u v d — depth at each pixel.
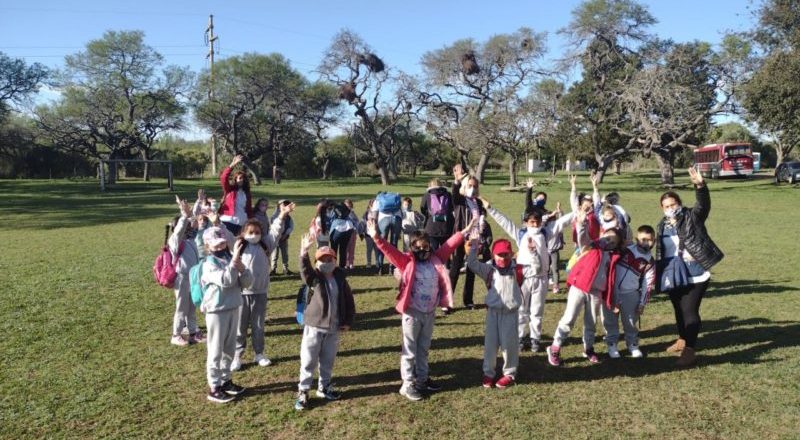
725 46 33.12
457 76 42.47
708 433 4.02
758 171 51.62
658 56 34.47
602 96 36.12
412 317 4.64
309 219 19.03
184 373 5.18
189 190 36.34
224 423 4.20
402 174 67.81
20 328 6.48
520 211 21.52
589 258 5.30
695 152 48.72
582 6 37.09
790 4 28.83
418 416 4.32
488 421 4.23
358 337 6.36
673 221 5.45
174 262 5.83
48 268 10.23
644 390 4.79
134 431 4.05
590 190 32.50
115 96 47.41
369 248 10.36
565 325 5.35
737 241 13.12
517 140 35.34
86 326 6.61
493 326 4.83
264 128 52.53
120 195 31.73
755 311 7.16
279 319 7.12
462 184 7.31
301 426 4.15
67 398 4.59
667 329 6.57
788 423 4.14
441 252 4.82
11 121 51.94
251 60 47.22
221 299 4.53
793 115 26.50
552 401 4.59
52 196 30.80
